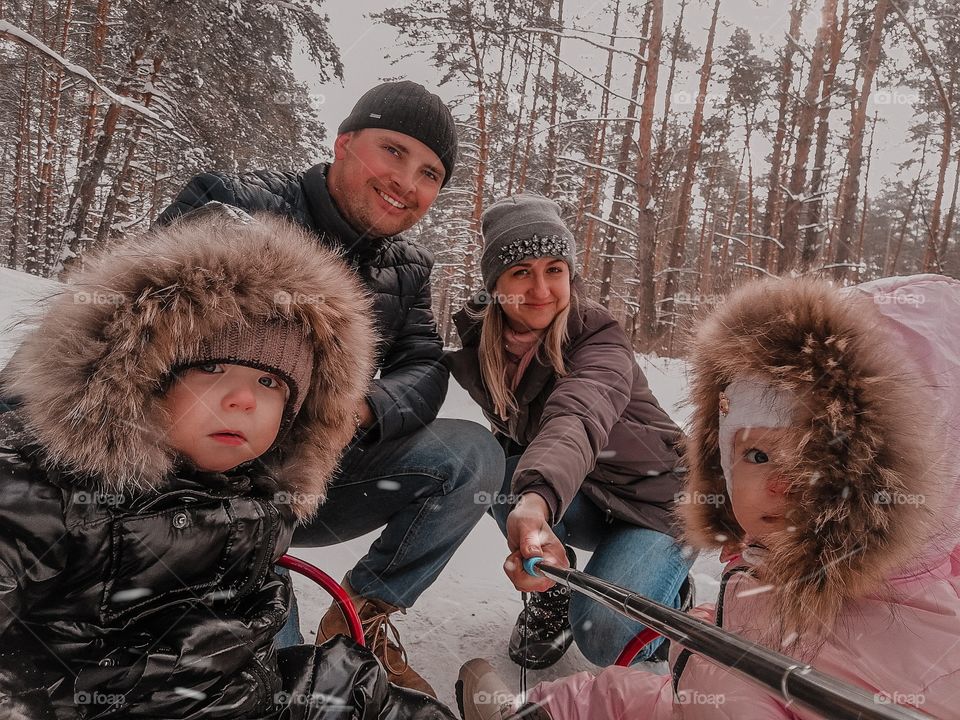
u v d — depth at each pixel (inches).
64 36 579.5
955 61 397.4
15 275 228.1
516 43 426.9
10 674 38.2
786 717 37.5
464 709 57.2
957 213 686.5
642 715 48.6
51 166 709.9
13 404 47.1
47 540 39.9
